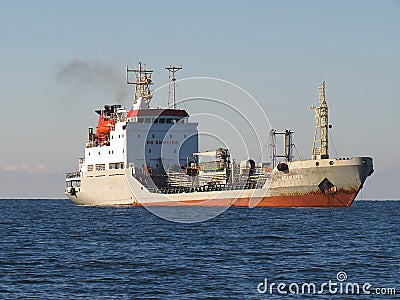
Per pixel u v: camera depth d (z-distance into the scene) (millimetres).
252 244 180250
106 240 195000
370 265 144750
